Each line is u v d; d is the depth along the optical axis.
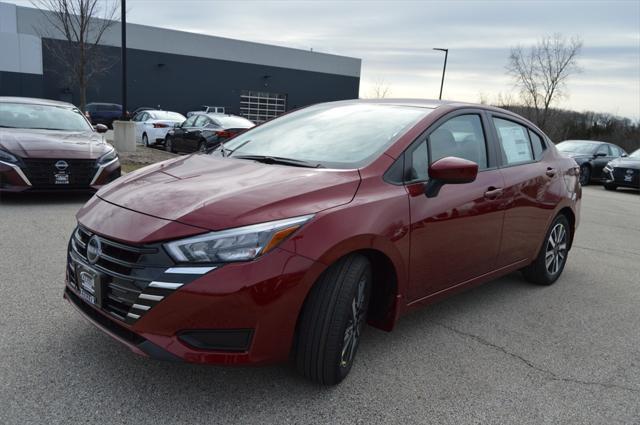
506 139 4.32
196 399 2.69
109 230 2.62
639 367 3.42
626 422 2.77
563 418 2.77
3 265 4.51
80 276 2.79
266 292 2.44
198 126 14.66
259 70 43.16
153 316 2.42
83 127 8.49
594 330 4.01
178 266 2.40
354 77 48.97
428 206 3.25
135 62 36.84
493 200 3.84
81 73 17.19
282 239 2.51
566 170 5.05
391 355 3.35
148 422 2.48
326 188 2.82
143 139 18.16
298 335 2.74
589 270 5.78
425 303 3.44
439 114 3.67
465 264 3.71
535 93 33.50
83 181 7.17
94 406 2.57
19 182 6.80
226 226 2.45
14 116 8.05
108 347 3.16
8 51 30.03
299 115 4.24
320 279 2.68
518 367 3.31
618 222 9.54
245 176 3.02
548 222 4.71
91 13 16.86
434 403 2.82
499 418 2.72
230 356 2.45
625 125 40.25
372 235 2.82
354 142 3.43
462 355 3.42
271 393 2.79
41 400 2.59
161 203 2.70
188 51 39.19
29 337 3.23
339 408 2.70
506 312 4.28
